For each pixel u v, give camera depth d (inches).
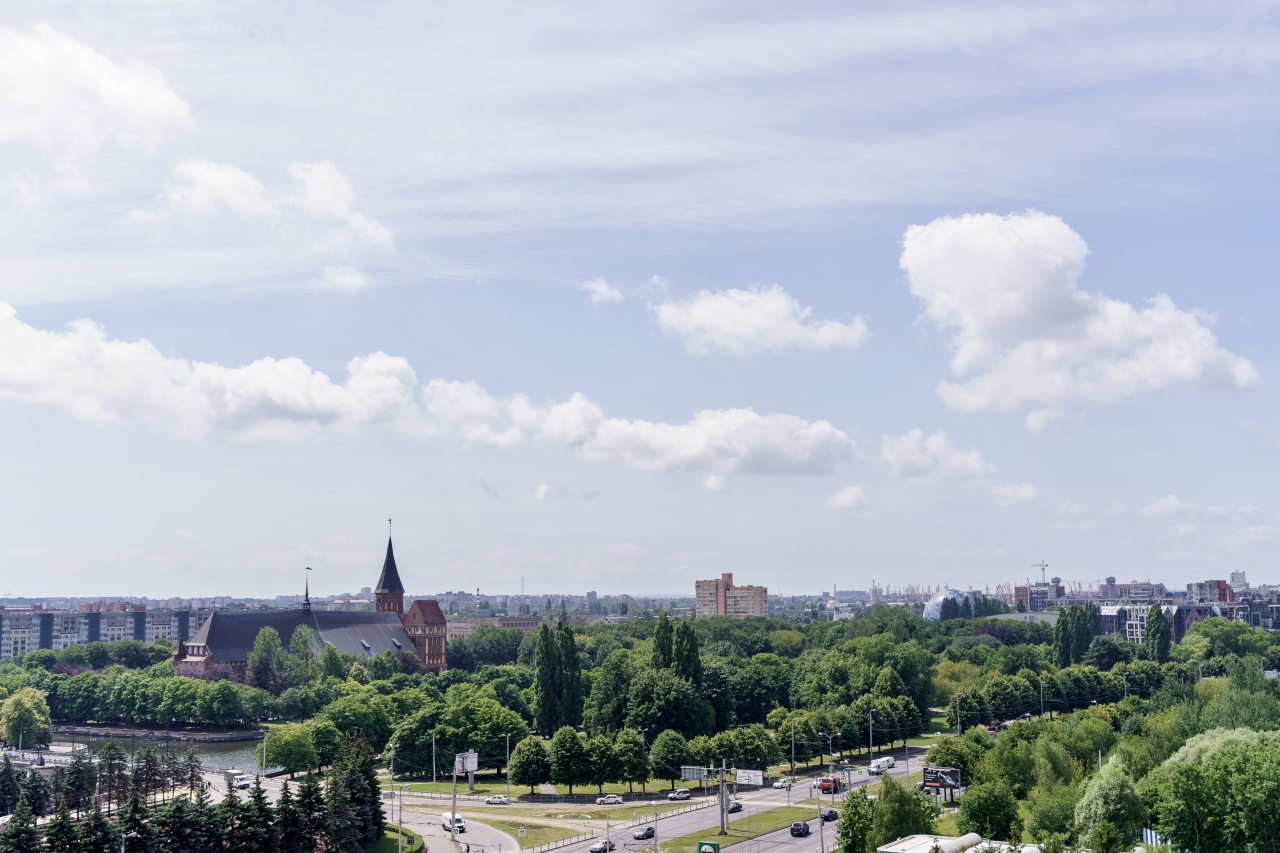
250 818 6437.0
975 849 5797.2
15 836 5713.6
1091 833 6028.5
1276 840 5797.2
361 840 7190.0
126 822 6033.5
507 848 7278.5
